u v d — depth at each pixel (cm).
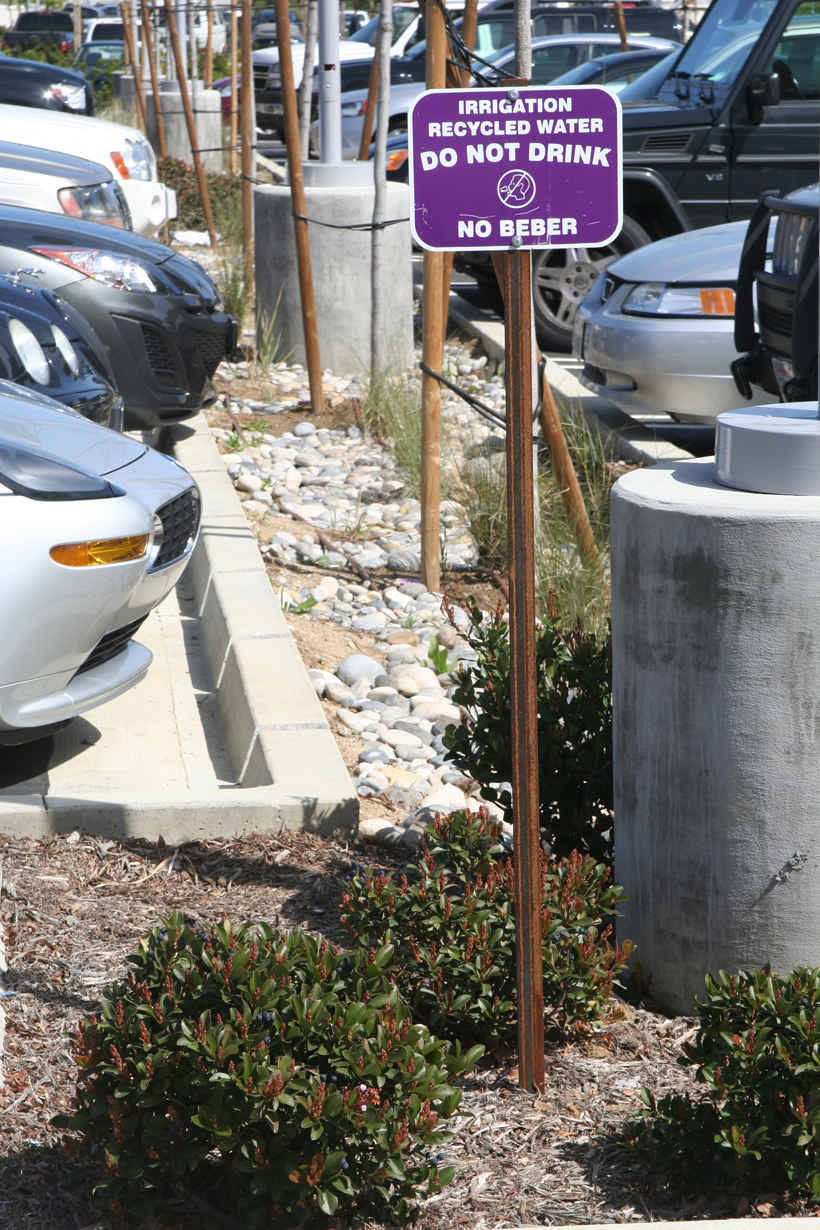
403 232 1062
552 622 404
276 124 2334
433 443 644
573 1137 281
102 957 335
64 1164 266
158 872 383
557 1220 255
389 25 920
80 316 643
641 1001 333
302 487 822
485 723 384
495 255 428
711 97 1009
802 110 1009
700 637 301
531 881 285
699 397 775
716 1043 270
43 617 392
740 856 308
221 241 1558
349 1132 239
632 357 780
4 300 610
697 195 1012
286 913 363
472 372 1030
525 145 265
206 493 727
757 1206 258
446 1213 256
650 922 327
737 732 302
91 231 806
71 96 1950
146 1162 243
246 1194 254
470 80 570
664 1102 270
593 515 675
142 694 534
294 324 1071
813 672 296
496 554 697
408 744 502
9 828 394
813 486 298
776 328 666
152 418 790
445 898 312
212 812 401
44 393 580
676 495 306
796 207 634
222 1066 238
